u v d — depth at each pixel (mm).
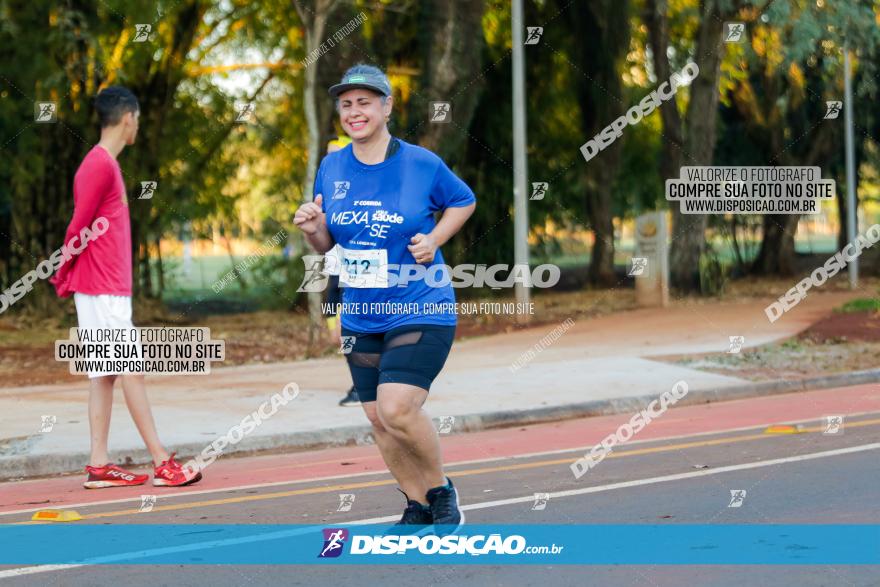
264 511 8609
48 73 25078
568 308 30203
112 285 9805
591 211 36625
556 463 10578
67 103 26875
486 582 6359
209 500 9203
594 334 22938
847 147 39219
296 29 30641
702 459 10367
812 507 8109
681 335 22203
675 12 35094
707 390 15641
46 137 27219
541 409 14188
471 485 9484
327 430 12625
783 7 31500
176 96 31156
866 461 9891
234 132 33250
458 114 24516
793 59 34062
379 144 6832
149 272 30234
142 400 9938
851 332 21922
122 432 12469
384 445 7156
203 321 29578
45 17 24766
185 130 31109
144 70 28406
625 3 33719
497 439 12633
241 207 34875
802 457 10219
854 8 32188
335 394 15484
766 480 9180
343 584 6383
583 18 33812
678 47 37688
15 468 10906
